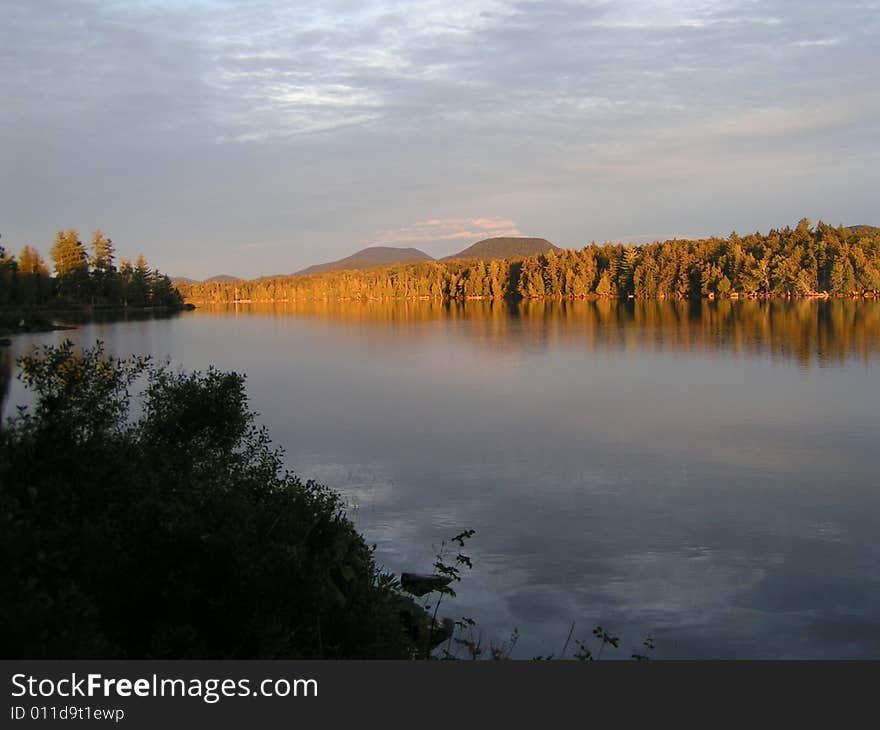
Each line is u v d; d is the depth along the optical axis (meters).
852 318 88.12
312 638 6.71
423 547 14.67
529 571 13.47
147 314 145.38
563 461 21.89
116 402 9.53
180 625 6.04
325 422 28.52
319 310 176.50
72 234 138.12
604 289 182.62
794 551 14.40
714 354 52.59
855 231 171.88
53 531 6.22
